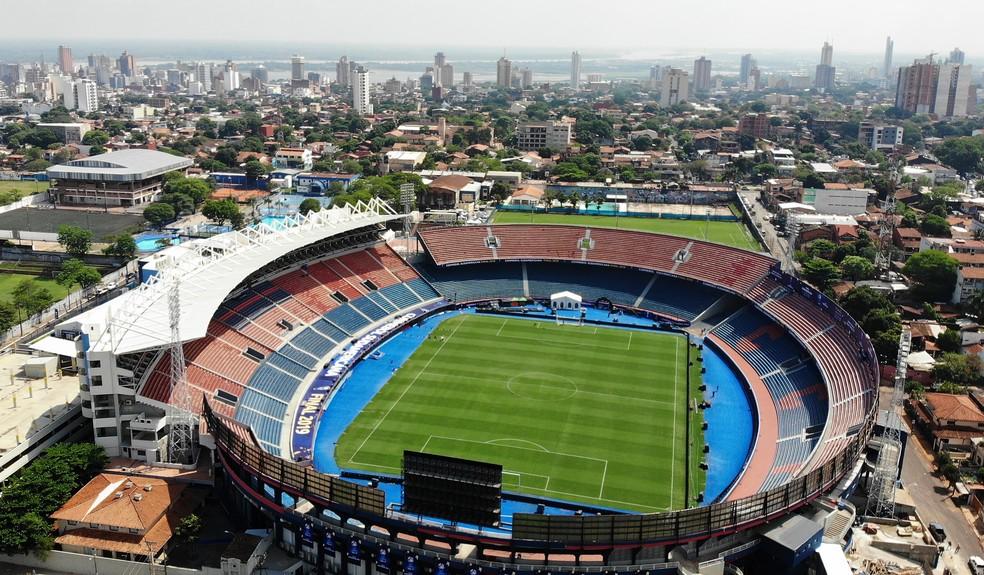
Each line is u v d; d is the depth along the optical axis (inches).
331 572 3523.6
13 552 3518.7
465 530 3363.7
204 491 3924.7
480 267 7829.7
